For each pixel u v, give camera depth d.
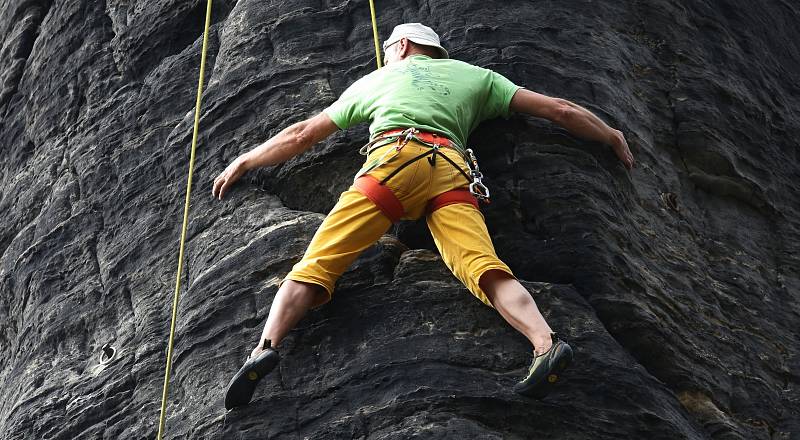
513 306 5.74
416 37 6.69
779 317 7.29
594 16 7.68
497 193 6.55
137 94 8.30
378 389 5.90
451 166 6.05
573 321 6.16
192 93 7.91
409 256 6.39
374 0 7.59
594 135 6.68
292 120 7.11
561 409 5.86
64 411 6.95
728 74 8.29
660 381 6.28
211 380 6.32
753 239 7.62
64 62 8.93
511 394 5.83
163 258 7.26
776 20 9.45
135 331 7.09
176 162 7.57
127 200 7.73
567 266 6.39
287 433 5.91
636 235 6.81
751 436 6.48
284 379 6.08
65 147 8.48
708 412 6.38
